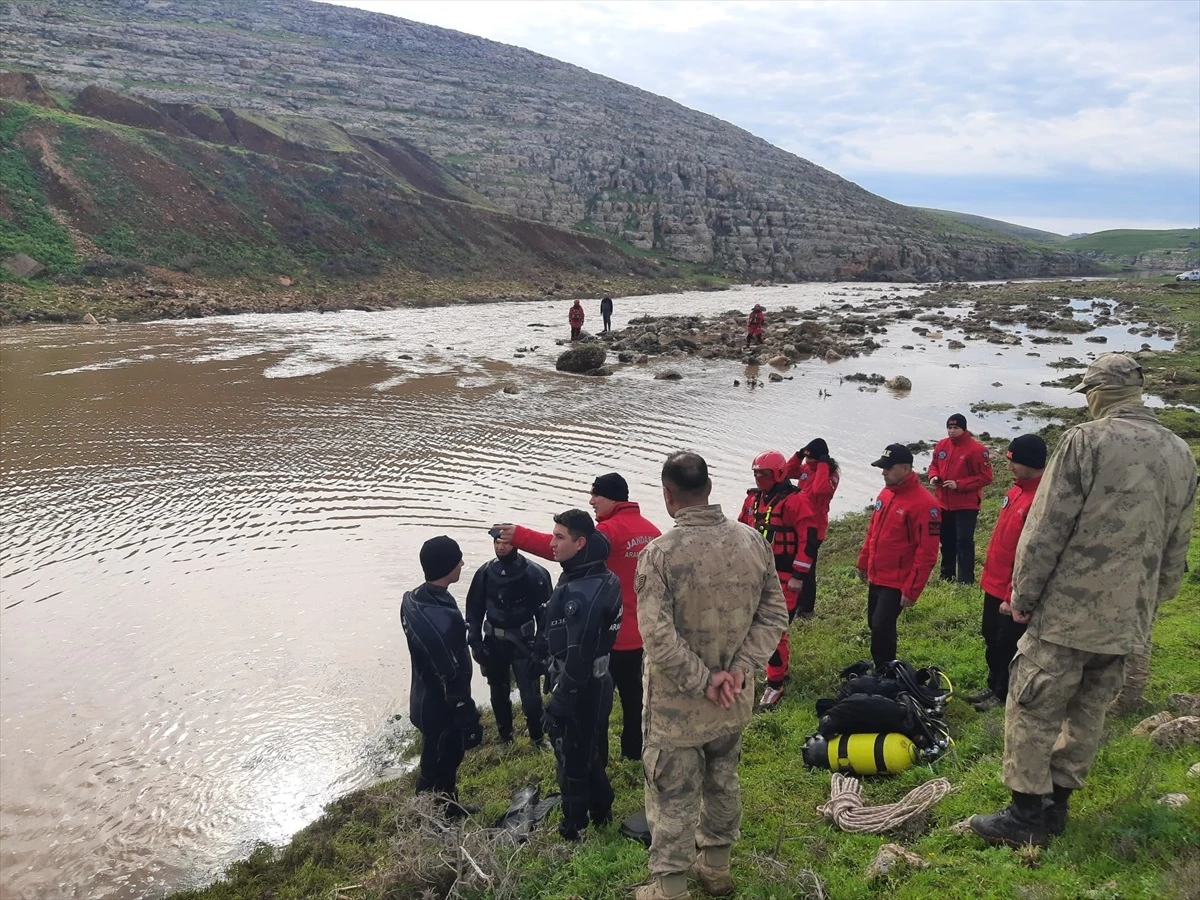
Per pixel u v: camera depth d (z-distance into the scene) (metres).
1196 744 4.62
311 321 39.84
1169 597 3.92
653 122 118.44
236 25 107.12
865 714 5.64
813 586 9.27
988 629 6.42
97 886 5.79
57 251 41.03
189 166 52.03
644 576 3.71
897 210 116.38
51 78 68.31
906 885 3.95
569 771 5.14
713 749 3.95
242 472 15.70
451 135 91.19
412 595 5.46
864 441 18.61
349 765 7.11
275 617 9.82
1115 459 3.64
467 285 55.72
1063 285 75.69
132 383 23.39
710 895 4.14
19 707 7.91
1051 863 3.80
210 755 7.21
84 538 12.38
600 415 21.16
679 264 80.75
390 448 17.55
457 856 4.94
